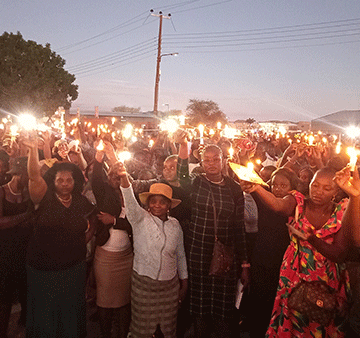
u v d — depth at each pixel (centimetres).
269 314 362
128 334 345
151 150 669
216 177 362
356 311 328
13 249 347
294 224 298
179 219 377
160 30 2928
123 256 352
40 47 3231
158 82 2961
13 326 388
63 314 315
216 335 357
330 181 281
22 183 339
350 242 281
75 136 667
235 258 358
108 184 357
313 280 286
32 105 3144
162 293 329
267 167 447
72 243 314
